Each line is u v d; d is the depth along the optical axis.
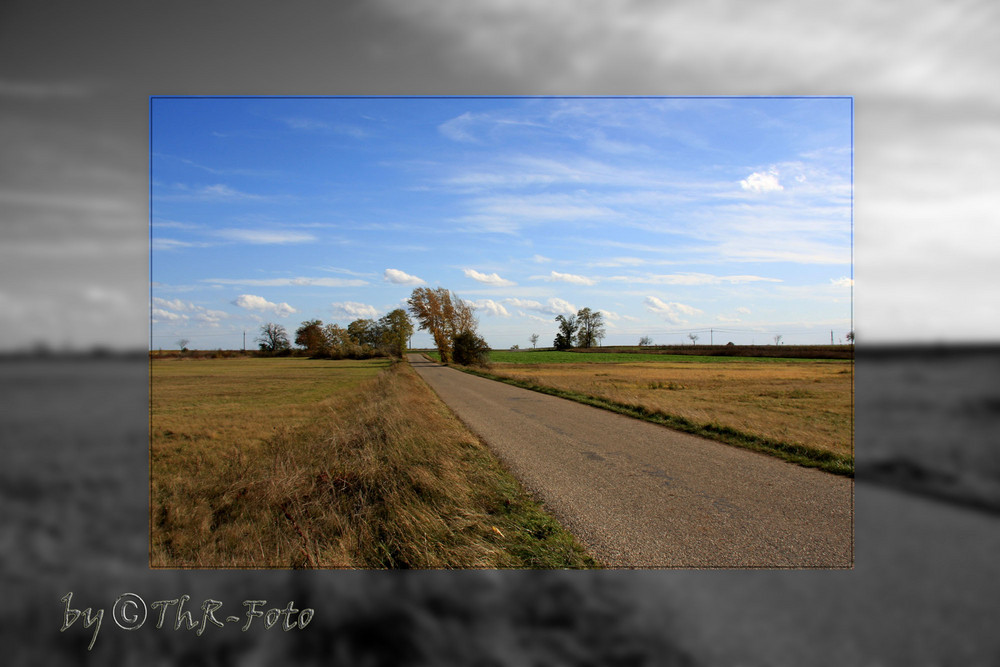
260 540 4.96
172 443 10.82
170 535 5.27
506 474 7.58
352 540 4.86
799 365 51.91
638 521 5.54
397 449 7.78
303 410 16.34
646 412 15.07
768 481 7.20
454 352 56.19
